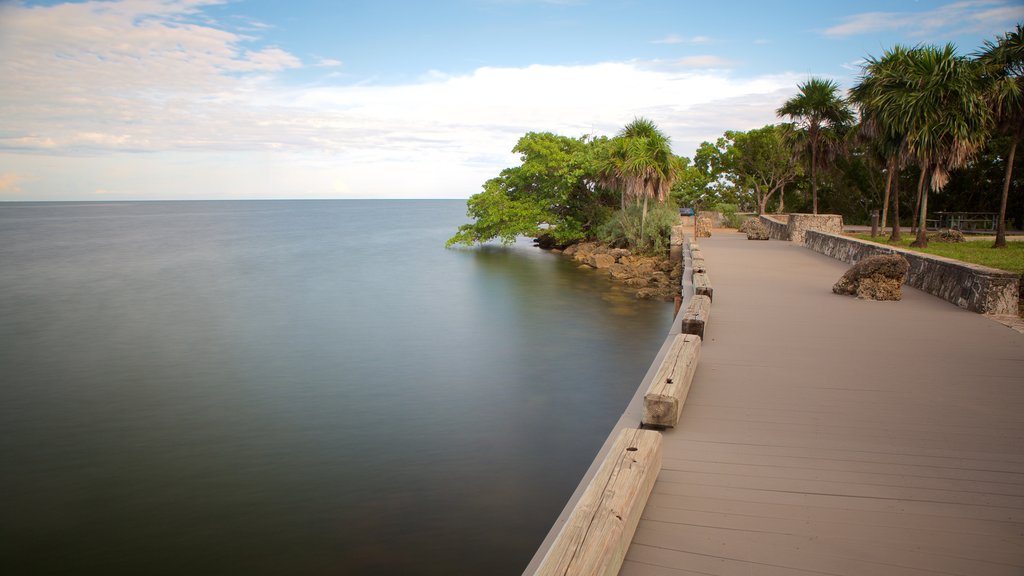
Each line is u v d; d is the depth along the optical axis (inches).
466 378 602.5
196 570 294.0
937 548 144.9
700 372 287.7
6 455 433.7
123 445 450.6
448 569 291.4
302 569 293.7
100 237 2701.8
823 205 1950.1
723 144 2103.8
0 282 1298.0
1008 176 882.8
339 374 624.4
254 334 812.6
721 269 691.4
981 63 858.8
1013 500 167.0
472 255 1740.9
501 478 386.3
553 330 791.7
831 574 135.3
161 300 1073.5
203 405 537.6
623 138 1477.6
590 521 131.4
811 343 343.0
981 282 426.6
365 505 354.6
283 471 401.4
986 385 265.7
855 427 219.6
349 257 1743.4
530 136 1814.7
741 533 151.8
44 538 324.2
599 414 499.8
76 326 871.7
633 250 1411.2
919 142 856.9
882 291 481.1
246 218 5078.7
